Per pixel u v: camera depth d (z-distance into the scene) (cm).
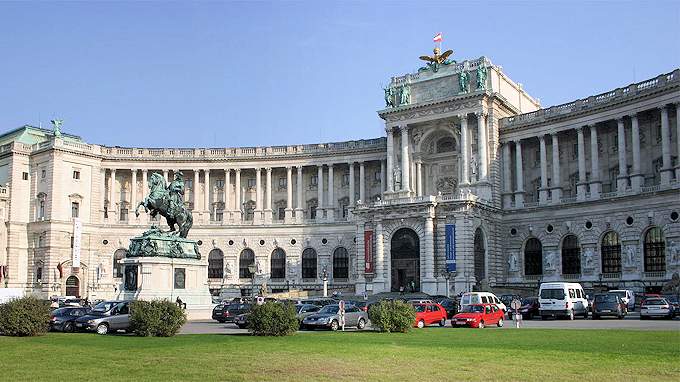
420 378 2339
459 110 10369
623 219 8994
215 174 12794
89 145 12181
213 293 12019
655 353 3081
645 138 9150
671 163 8588
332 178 12112
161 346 3462
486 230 9912
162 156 12494
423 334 4500
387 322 4716
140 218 12375
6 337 4112
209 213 12500
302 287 11912
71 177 11906
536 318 6975
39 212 11862
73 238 11675
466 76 10362
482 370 2531
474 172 10206
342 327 5069
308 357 2938
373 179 12044
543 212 9969
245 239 12300
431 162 10950
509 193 10375
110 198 12356
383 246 10044
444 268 9481
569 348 3334
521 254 10156
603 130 9712
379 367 2614
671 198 8406
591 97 9562
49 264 11481
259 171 12438
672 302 6706
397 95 11081
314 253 12031
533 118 10231
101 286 11794
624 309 6756
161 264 5962
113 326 4647
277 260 12231
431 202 9588
